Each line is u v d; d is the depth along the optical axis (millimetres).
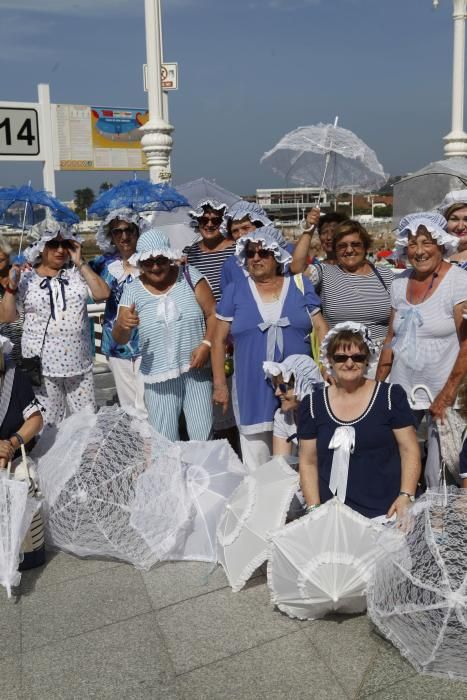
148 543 3990
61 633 3389
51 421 5051
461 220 4715
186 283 4664
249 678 3008
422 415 4230
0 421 4168
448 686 2910
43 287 4910
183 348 4617
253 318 4324
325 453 3600
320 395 3625
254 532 3633
